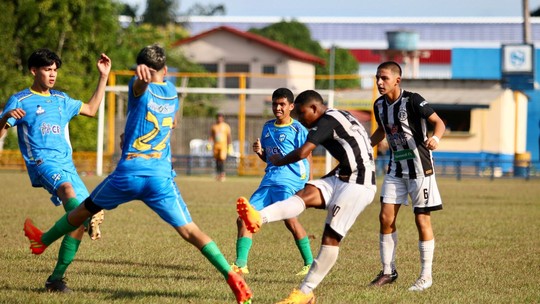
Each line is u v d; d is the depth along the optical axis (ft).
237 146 196.03
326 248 39.17
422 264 46.11
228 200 108.78
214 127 157.58
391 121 46.03
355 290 44.60
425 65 395.55
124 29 262.26
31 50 202.69
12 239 64.28
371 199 40.09
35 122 45.65
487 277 50.42
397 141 46.09
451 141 221.87
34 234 40.11
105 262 53.98
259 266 54.03
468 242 68.18
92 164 184.34
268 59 295.48
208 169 191.83
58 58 46.47
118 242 64.23
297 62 296.71
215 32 296.71
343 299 41.65
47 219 79.82
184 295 41.83
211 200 108.58
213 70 297.74
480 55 298.97
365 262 56.18
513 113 234.58
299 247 52.47
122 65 230.48
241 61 296.51
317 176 174.91
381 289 45.24
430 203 45.96
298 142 53.42
